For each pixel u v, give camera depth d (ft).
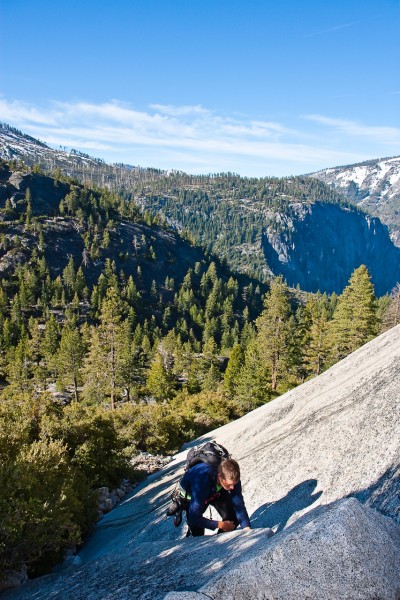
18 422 48.73
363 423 18.25
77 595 12.76
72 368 202.08
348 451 17.04
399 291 151.33
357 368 30.60
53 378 236.22
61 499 25.44
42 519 22.88
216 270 553.23
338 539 7.84
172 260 529.45
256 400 125.59
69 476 35.27
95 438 51.01
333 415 21.80
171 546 14.24
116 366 160.76
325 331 145.18
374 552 7.79
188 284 483.51
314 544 7.82
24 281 377.91
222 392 157.69
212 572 9.44
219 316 391.86
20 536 22.31
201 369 224.94
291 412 31.37
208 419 99.14
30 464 29.84
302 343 157.17
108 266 431.84
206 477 13.15
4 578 21.29
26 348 248.73
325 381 34.14
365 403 20.03
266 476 20.99
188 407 114.62
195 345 313.32
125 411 81.92
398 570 7.63
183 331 350.23
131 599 9.90
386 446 15.12
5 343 274.36
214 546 11.73
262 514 17.78
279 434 26.61
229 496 13.57
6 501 21.79
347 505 8.76
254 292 499.10
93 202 554.05
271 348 147.74
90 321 338.75
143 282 466.29
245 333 328.49
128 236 533.96
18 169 563.89
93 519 37.06
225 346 325.21
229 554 10.26
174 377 216.95
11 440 35.55
